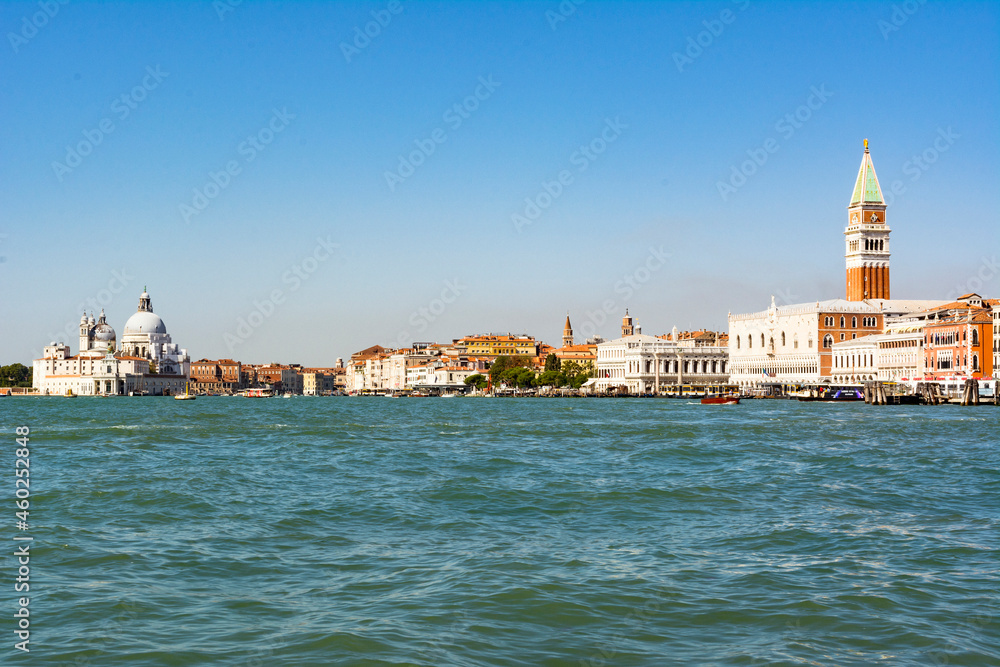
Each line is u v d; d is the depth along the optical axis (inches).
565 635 1173.1
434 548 1670.8
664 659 1091.3
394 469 2901.1
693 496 2284.7
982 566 1515.7
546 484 2511.1
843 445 3759.8
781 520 1948.8
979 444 3801.7
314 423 5639.8
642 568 1505.9
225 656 1092.5
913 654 1103.6
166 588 1387.8
